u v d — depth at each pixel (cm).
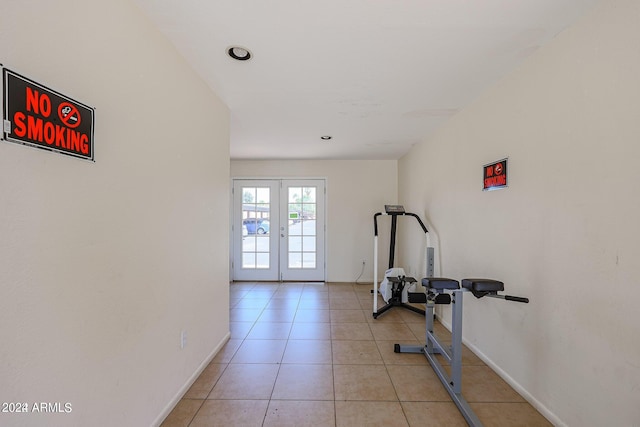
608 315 137
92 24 117
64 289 106
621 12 131
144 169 151
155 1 141
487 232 239
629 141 128
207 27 161
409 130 358
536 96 184
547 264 175
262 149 461
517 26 161
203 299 226
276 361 248
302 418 179
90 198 117
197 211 214
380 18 154
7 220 87
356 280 547
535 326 185
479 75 217
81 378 113
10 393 89
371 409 188
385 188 548
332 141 410
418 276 419
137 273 146
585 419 149
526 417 178
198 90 214
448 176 319
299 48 182
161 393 170
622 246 131
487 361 239
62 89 104
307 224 553
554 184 170
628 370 129
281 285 529
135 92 144
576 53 155
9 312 88
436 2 142
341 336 303
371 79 224
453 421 178
